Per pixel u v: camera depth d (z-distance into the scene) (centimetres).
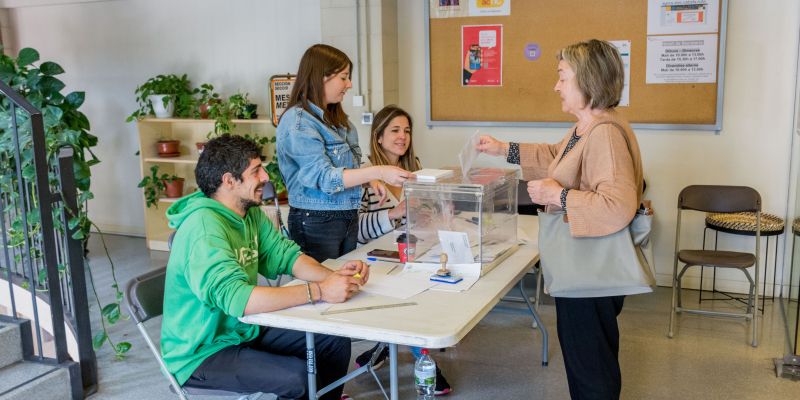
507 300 442
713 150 443
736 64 430
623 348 374
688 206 397
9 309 390
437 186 255
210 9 577
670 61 438
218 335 240
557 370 350
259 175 241
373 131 351
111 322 360
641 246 241
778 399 314
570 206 226
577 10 453
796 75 417
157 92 568
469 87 493
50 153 356
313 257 305
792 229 402
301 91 295
